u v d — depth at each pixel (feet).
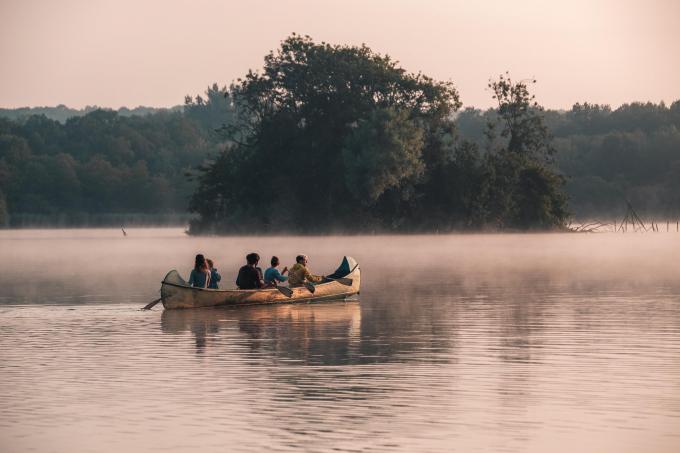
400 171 420.36
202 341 90.12
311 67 446.60
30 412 60.34
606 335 91.76
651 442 52.60
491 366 74.84
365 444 52.65
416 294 140.46
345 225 448.24
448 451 51.24
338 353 81.87
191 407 61.26
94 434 55.16
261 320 107.55
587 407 60.49
